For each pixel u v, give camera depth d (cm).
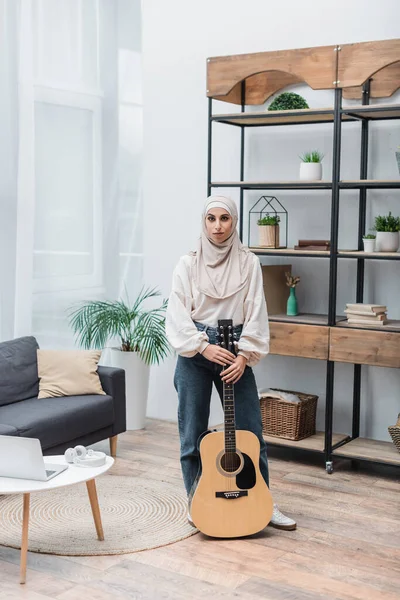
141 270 561
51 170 529
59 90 529
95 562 328
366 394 477
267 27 490
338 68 421
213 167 519
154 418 561
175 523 369
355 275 475
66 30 530
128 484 422
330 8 468
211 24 511
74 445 435
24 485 307
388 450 448
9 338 514
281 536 355
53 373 462
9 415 416
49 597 298
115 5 543
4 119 503
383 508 392
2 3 496
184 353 352
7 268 511
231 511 350
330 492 414
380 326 428
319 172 454
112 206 560
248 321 359
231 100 489
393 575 317
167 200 541
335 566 325
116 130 552
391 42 406
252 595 299
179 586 307
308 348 443
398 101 455
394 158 459
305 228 491
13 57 504
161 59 532
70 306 547
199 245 362
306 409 468
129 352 521
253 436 351
